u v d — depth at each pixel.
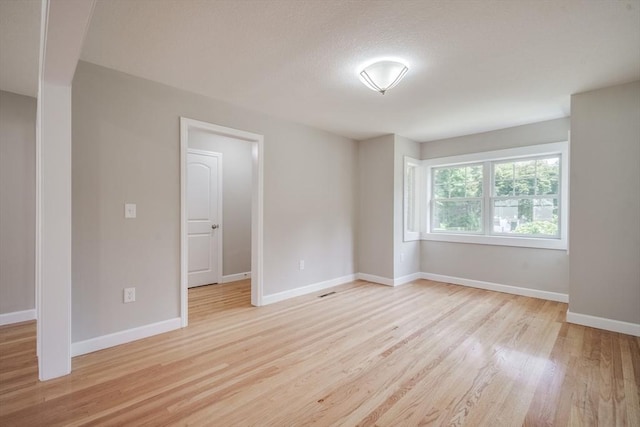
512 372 2.14
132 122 2.65
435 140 4.99
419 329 2.92
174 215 2.91
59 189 2.04
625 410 1.73
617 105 2.85
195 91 3.01
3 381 2.00
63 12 1.31
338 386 1.97
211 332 2.84
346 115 3.74
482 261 4.50
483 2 1.73
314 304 3.70
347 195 4.84
